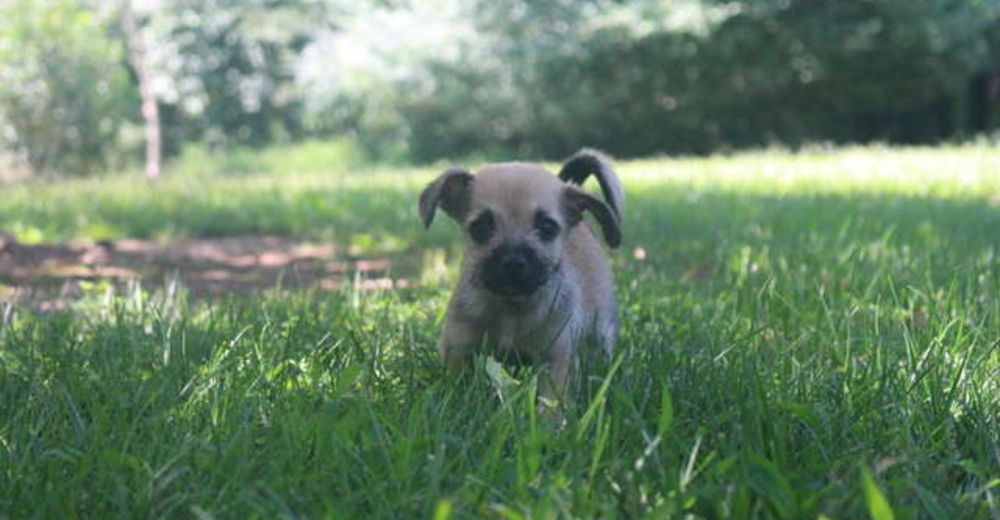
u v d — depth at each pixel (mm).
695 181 3939
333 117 10727
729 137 8711
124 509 1010
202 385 1220
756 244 2084
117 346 1392
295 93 10648
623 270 1764
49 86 7098
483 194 1350
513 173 1363
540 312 1323
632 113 8609
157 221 2900
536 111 8734
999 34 7926
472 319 1326
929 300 1478
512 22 8750
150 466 1061
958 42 7797
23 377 1295
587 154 1472
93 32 7344
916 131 8695
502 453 1096
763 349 1334
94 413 1167
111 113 7512
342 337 1409
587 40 8453
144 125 9242
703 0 8227
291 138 10891
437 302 1664
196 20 9906
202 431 1134
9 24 6824
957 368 1237
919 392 1182
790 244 2057
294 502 1020
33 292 1742
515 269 1292
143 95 8023
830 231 2258
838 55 8062
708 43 8219
